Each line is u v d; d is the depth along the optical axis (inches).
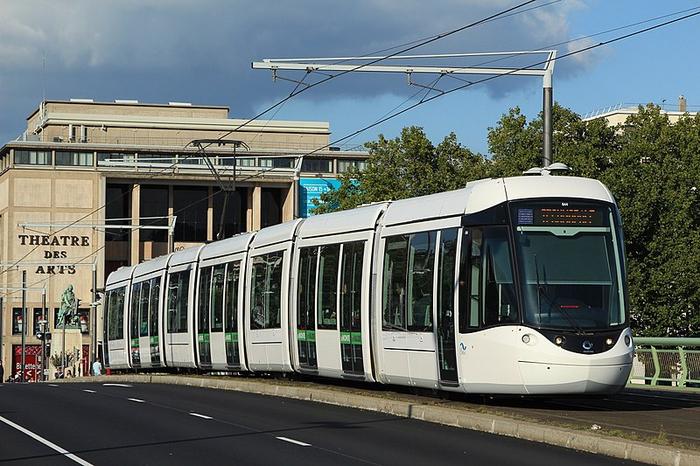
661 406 928.3
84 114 5246.1
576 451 651.5
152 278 1916.8
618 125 2121.1
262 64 1227.9
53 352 4163.4
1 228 5157.5
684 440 651.5
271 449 676.7
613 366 851.4
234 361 1448.1
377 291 1067.9
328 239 1187.3
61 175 5032.0
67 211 5036.9
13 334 4960.6
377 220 1096.8
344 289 1135.0
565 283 869.8
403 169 2309.3
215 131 5280.5
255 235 1427.2
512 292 872.9
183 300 1697.8
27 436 775.7
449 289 936.3
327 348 1170.6
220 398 1152.8
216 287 1537.9
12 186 4990.2
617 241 896.9
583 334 851.4
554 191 904.9
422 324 978.7
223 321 1493.6
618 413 855.1
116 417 922.1
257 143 5295.3
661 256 1877.5
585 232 891.4
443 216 967.6
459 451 654.5
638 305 1868.8
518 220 890.7
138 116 5260.8
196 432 786.2
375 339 1069.8
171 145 5241.1
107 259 5123.0
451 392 979.3
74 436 773.9
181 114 5442.9
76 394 1266.0
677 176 1973.4
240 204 5280.5
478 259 906.1
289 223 1314.0
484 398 950.4
